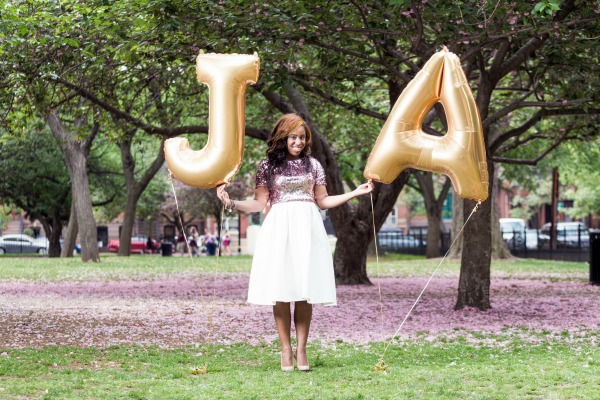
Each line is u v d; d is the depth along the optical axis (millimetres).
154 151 51375
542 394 6480
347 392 6469
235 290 19953
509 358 8719
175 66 14859
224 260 38750
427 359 8719
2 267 29312
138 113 17750
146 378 7324
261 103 22953
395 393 6414
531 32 12930
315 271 7645
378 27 13352
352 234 21266
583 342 10320
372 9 13281
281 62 13648
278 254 7648
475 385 6910
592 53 14633
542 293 18984
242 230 81562
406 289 20250
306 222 7723
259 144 29234
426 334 11242
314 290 7598
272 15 12258
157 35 12984
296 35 12922
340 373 7523
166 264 32750
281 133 7859
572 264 33375
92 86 15453
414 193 78312
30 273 25844
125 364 8234
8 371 7594
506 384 6973
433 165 7887
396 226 90250
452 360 8625
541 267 31156
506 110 14344
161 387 6723
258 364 8438
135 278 24281
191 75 16422
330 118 22891
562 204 74625
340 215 21172
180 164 7801
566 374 7426
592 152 34250
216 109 7781
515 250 40969
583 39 13352
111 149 46781
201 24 12539
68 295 17984
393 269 30516
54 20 13633
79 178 34125
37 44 13320
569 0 13188
